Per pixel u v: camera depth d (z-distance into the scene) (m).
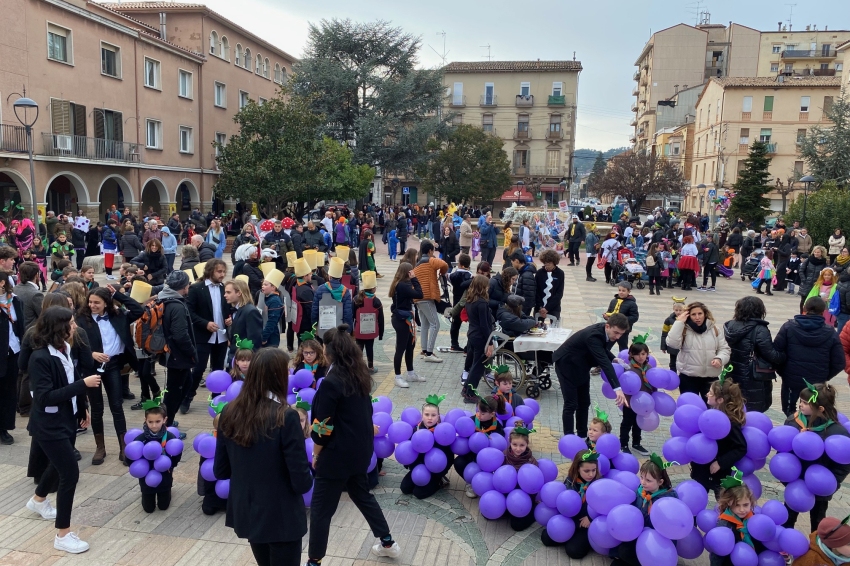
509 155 64.81
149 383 7.50
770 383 6.36
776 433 4.80
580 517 4.79
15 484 5.74
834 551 3.96
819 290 10.66
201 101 34.69
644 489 4.49
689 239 18.28
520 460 5.23
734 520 4.29
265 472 3.39
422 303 9.88
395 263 23.30
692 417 4.99
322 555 4.25
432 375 9.31
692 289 18.69
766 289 18.16
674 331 6.37
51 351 4.60
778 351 6.15
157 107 30.97
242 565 4.53
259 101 41.84
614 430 7.30
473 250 24.80
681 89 73.44
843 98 38.09
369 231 15.45
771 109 51.69
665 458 5.16
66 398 4.52
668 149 68.25
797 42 70.88
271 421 3.37
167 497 5.29
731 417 4.88
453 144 51.75
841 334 6.91
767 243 22.77
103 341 6.12
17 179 23.12
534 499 5.10
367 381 4.28
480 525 5.18
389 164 41.69
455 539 4.96
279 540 3.43
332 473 4.18
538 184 62.62
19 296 7.00
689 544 4.30
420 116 43.78
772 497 5.71
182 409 7.54
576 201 76.69
